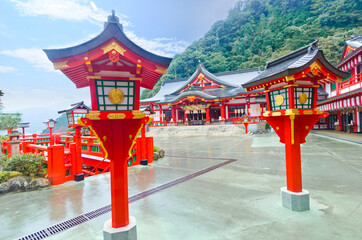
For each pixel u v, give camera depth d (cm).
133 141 307
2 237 327
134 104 313
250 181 579
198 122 2925
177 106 3097
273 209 394
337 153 944
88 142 952
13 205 454
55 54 256
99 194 516
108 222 312
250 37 6281
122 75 304
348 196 446
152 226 346
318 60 366
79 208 432
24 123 1411
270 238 298
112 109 300
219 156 994
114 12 285
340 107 1916
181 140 1897
